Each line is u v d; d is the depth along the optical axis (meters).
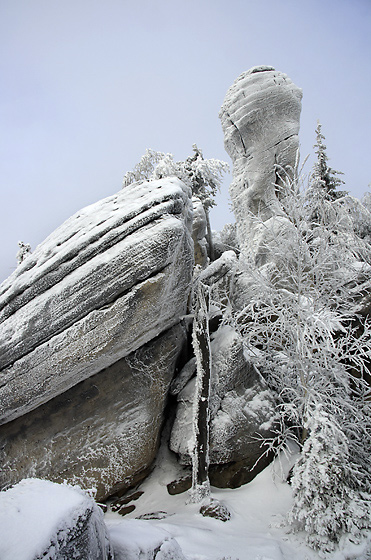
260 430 7.09
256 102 13.09
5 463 6.45
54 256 6.08
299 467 5.76
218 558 4.51
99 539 2.86
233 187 13.59
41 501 2.74
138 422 6.86
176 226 6.02
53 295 5.86
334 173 15.48
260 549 4.88
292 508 5.58
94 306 5.86
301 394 7.46
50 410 6.69
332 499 5.37
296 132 13.18
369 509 5.28
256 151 13.09
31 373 5.96
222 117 14.08
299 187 7.70
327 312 6.83
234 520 5.74
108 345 6.02
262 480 6.77
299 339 7.13
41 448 6.53
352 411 6.67
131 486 6.78
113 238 6.01
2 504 2.71
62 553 2.39
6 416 6.27
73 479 6.44
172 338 7.60
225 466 6.91
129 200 6.58
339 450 5.61
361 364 7.05
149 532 3.68
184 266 6.85
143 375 7.16
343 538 5.12
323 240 7.35
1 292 6.30
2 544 2.24
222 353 7.65
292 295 7.25
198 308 7.31
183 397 7.48
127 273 5.81
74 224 6.50
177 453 7.02
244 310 7.61
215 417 7.06
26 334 5.86
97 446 6.59
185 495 6.52
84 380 6.84
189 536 4.98
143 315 6.14
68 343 5.87
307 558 4.97
